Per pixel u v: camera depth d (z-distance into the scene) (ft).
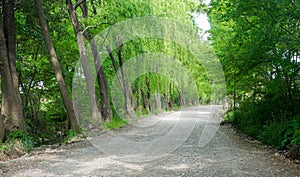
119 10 56.80
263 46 32.04
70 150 32.96
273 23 28.32
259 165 23.53
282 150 29.45
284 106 37.78
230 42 39.42
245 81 42.55
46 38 44.91
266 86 39.55
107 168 23.77
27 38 57.62
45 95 82.99
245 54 36.40
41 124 72.38
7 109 38.19
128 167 23.97
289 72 31.94
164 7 67.82
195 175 20.95
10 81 38.68
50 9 54.75
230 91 50.24
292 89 36.76
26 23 53.01
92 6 61.93
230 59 39.50
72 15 53.26
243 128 46.14
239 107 52.16
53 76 75.87
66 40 68.39
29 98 75.20
